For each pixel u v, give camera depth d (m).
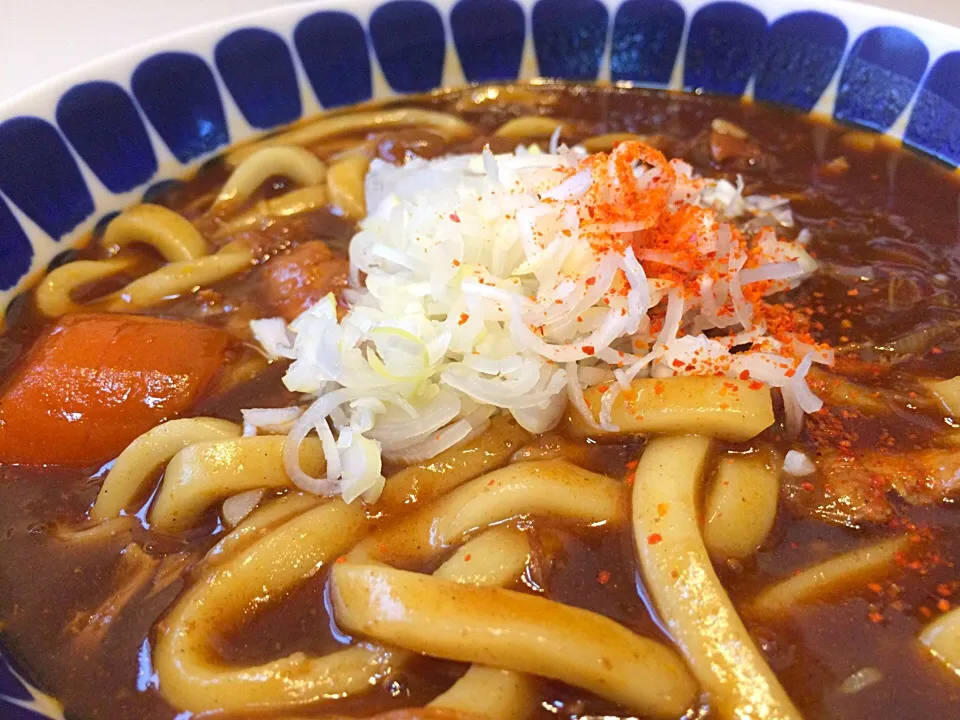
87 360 0.12
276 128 0.17
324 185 0.16
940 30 0.15
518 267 0.12
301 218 0.16
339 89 0.18
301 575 0.10
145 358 0.12
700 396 0.11
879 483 0.11
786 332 0.12
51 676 0.09
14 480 0.11
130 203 0.15
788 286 0.14
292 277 0.14
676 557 0.10
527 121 0.18
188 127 0.16
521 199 0.12
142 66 0.15
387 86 0.18
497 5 0.17
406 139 0.17
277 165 0.16
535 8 0.17
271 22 0.16
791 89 0.17
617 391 0.11
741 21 0.17
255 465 0.11
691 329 0.12
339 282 0.14
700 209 0.13
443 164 0.15
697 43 0.17
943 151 0.16
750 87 0.18
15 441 0.11
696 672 0.09
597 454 0.11
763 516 0.10
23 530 0.11
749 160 0.16
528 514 0.10
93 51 0.20
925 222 0.15
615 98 0.18
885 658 0.09
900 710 0.09
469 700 0.09
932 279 0.14
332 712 0.09
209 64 0.16
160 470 0.11
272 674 0.09
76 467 0.12
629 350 0.12
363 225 0.14
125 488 0.11
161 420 0.12
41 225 0.14
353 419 0.11
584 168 0.13
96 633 0.10
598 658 0.09
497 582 0.10
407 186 0.15
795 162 0.16
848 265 0.14
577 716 0.09
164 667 0.09
